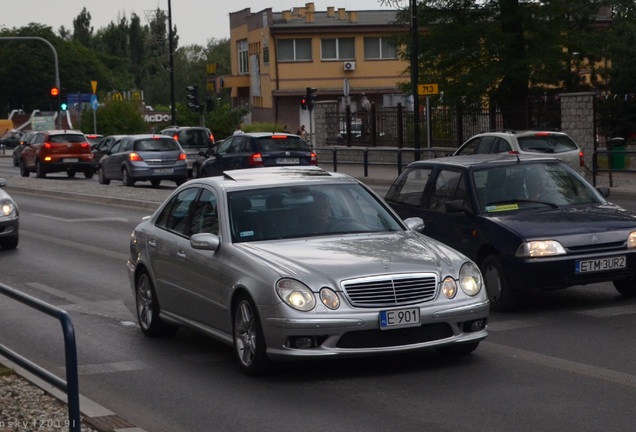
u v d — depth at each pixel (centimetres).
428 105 4050
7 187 4044
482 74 3828
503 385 872
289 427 771
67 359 629
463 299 919
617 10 4672
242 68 9438
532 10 3800
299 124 8462
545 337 1071
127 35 19100
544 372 915
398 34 4081
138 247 1173
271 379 929
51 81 12738
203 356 1048
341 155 5009
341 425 770
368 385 891
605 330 1098
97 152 4972
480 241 1245
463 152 2845
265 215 1016
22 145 5612
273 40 8319
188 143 4500
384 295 891
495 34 3803
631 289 1288
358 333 885
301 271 898
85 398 868
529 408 794
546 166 1346
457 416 780
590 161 3631
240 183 1052
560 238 1188
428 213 1357
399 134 4619
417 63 3731
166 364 1017
